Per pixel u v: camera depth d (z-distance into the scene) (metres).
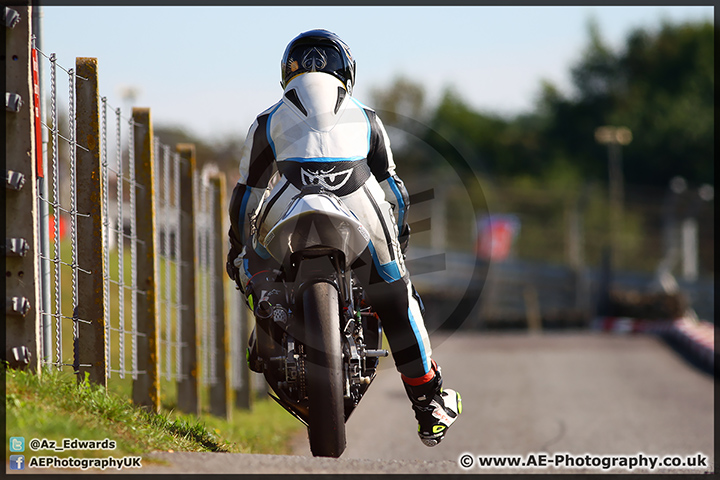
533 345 79.75
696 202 167.88
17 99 16.30
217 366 30.78
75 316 18.39
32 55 17.64
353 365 14.20
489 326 126.94
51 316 18.38
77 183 18.58
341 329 14.21
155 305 22.45
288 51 15.46
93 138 18.61
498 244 139.38
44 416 13.51
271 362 14.44
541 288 145.12
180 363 27.55
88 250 18.48
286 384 14.48
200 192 30.78
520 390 47.47
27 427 12.84
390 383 49.84
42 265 19.09
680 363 63.25
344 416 14.98
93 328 18.38
